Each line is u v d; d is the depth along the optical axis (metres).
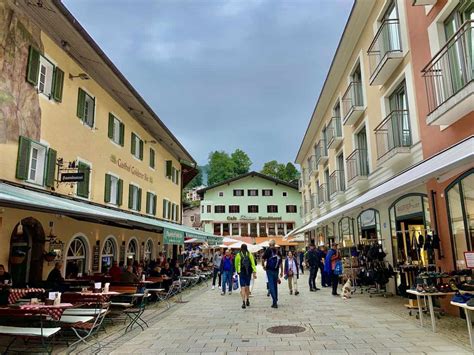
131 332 8.23
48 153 11.51
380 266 12.96
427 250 10.12
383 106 13.73
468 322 6.09
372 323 8.44
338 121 21.33
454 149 8.48
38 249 11.52
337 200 21.73
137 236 20.17
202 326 8.67
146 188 21.28
